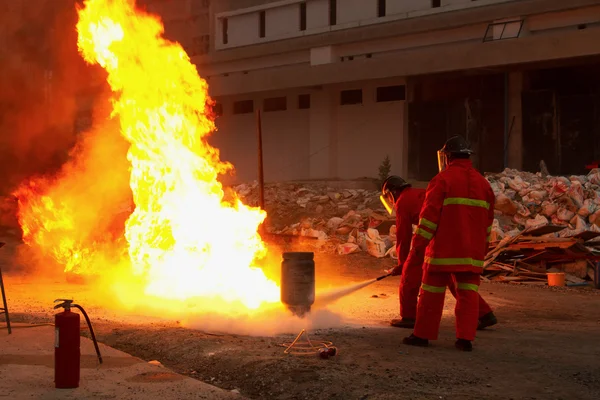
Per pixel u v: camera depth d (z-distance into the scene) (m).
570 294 11.67
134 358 6.16
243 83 33.44
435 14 28.86
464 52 25.75
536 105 26.05
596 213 16.28
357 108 31.36
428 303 6.75
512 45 24.47
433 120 28.80
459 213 6.64
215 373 5.93
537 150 26.06
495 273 14.04
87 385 5.27
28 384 5.27
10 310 8.76
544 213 17.22
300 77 31.20
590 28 22.62
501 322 8.60
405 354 6.34
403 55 27.59
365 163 31.09
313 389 5.20
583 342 7.12
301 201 24.86
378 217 19.39
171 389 5.18
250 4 37.53
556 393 5.14
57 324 5.19
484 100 27.30
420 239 6.73
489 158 27.27
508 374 5.68
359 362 5.96
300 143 33.88
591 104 24.72
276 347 6.52
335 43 32.59
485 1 27.12
